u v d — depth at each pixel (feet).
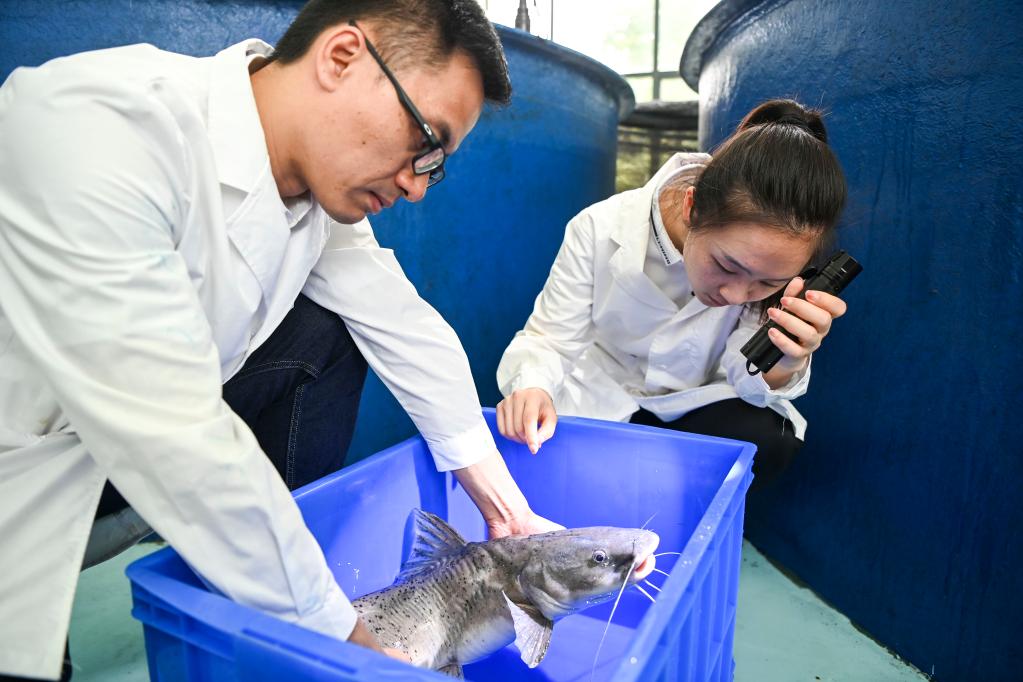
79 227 2.03
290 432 3.93
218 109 2.66
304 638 1.90
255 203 2.74
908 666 4.11
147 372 2.04
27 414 2.46
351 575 3.48
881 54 4.13
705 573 2.60
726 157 3.52
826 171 3.35
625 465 3.99
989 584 3.56
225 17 4.86
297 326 3.71
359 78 2.49
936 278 3.84
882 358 4.30
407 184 2.70
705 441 3.74
